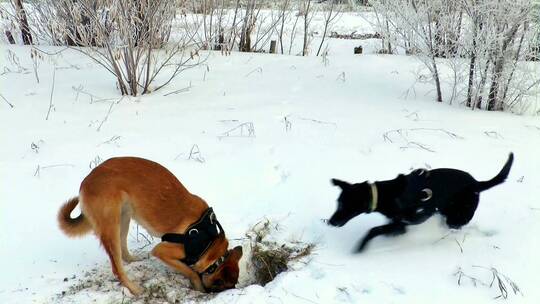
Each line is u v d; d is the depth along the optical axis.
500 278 2.27
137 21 4.41
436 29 4.44
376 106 4.43
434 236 2.63
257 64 5.66
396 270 2.37
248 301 2.20
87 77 5.04
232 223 2.75
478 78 4.62
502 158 3.43
